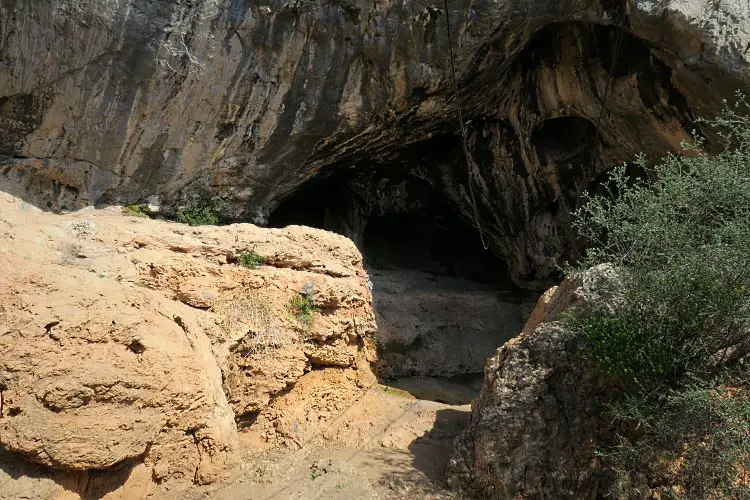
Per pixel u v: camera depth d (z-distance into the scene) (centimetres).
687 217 477
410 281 1298
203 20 777
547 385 493
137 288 528
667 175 497
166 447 471
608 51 911
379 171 1229
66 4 707
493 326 1212
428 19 855
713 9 762
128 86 777
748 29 749
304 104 902
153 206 883
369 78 910
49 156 786
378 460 558
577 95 985
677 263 454
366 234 1438
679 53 787
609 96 931
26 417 390
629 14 810
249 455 554
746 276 438
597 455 455
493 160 1166
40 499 391
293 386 636
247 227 691
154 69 778
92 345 434
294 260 688
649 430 453
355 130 981
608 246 516
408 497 493
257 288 632
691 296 446
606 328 477
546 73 1003
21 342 405
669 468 441
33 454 390
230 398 573
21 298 425
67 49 727
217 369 539
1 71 712
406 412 664
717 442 421
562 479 464
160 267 591
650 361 448
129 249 612
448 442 595
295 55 854
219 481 500
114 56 753
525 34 908
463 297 1222
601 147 1049
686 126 866
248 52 827
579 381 485
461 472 505
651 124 917
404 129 1048
